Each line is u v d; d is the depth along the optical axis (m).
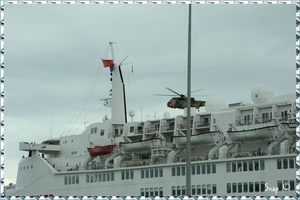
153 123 153.25
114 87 162.75
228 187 130.50
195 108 151.75
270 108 135.88
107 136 158.38
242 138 133.00
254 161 128.38
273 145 127.94
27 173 163.62
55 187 156.88
